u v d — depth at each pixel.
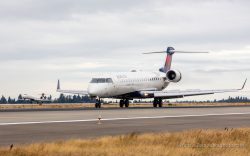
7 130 42.31
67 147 29.28
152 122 53.09
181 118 60.19
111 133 40.50
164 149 29.28
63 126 46.91
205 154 28.42
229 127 47.62
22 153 26.91
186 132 39.22
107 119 57.03
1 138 35.94
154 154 27.59
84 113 69.94
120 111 77.19
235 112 75.62
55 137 36.94
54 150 28.14
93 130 43.06
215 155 28.08
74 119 56.41
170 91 116.56
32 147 28.73
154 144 32.12
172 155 27.66
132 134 36.22
